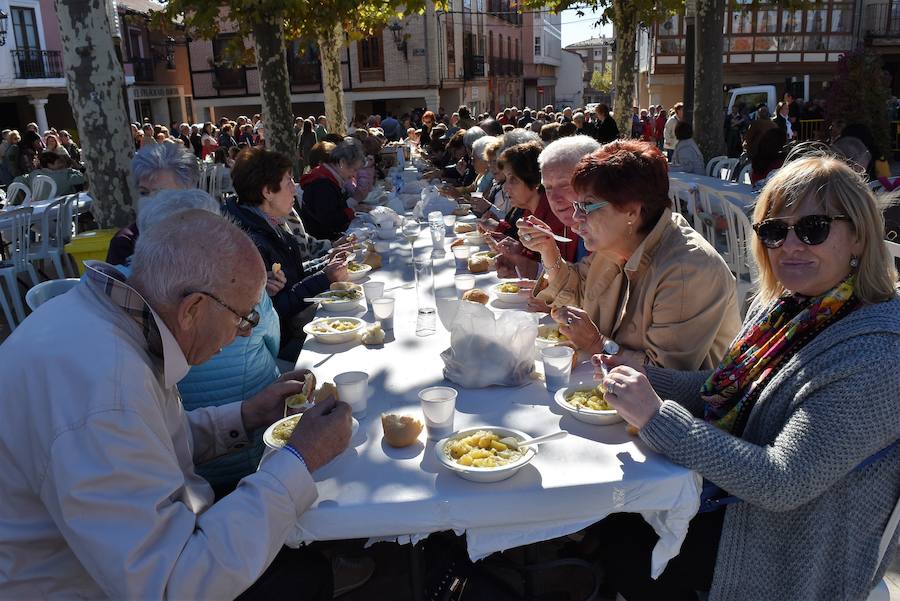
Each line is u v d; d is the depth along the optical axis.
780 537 1.60
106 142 5.35
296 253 3.70
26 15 24.03
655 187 2.14
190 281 1.44
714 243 5.82
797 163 1.62
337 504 1.54
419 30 29.70
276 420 2.09
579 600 2.25
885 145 7.80
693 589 1.79
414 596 1.88
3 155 13.05
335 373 2.32
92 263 1.49
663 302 2.12
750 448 1.53
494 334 2.14
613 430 1.81
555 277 2.84
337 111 14.24
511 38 45.38
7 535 1.33
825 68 26.73
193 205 2.48
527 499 1.54
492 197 6.26
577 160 2.97
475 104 37.25
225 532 1.35
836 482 1.53
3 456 1.32
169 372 1.48
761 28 26.67
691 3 9.62
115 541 1.25
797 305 1.74
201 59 31.30
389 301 2.74
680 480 1.58
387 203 6.80
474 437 1.71
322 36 12.18
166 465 1.37
